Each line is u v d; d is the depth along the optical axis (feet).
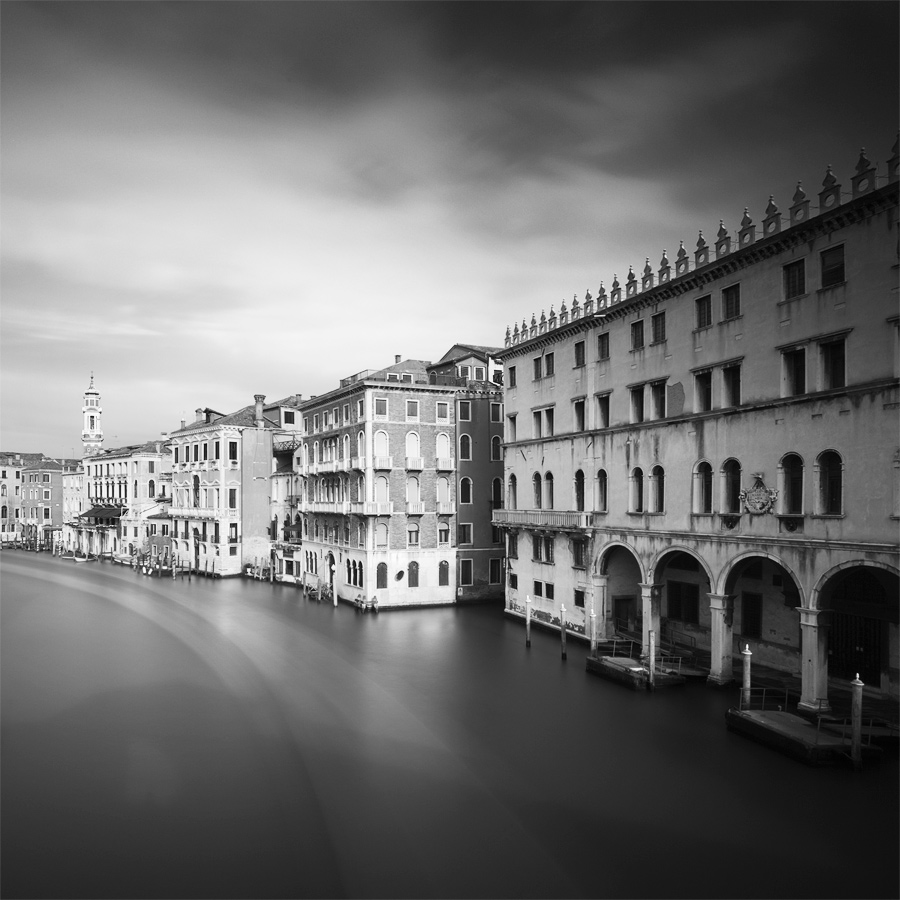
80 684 93.71
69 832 54.60
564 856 50.62
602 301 111.55
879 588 79.51
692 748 69.82
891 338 67.46
